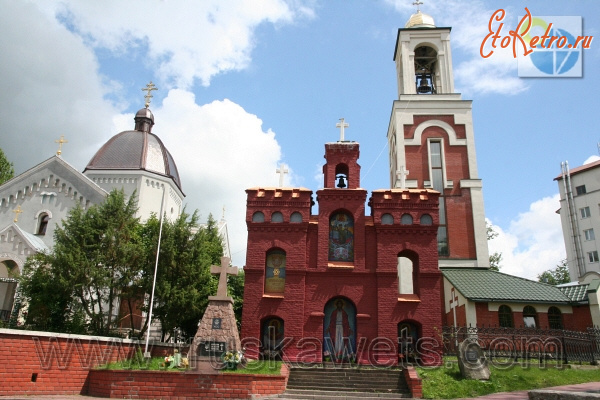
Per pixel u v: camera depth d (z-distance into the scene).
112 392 21.58
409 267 38.94
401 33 47.50
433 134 43.91
